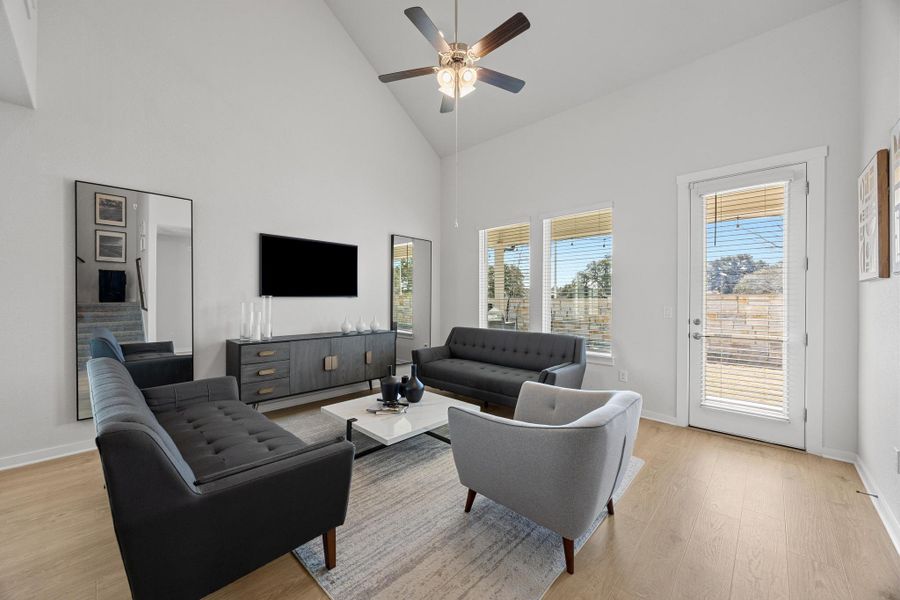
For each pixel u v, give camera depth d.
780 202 2.90
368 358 4.21
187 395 2.53
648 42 3.33
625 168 3.74
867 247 2.26
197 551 1.23
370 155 4.70
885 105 2.06
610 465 1.61
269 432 2.06
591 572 1.58
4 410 2.50
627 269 3.73
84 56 2.76
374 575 1.55
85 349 2.76
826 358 2.71
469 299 5.25
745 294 3.06
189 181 3.28
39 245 2.60
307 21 4.08
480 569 1.59
